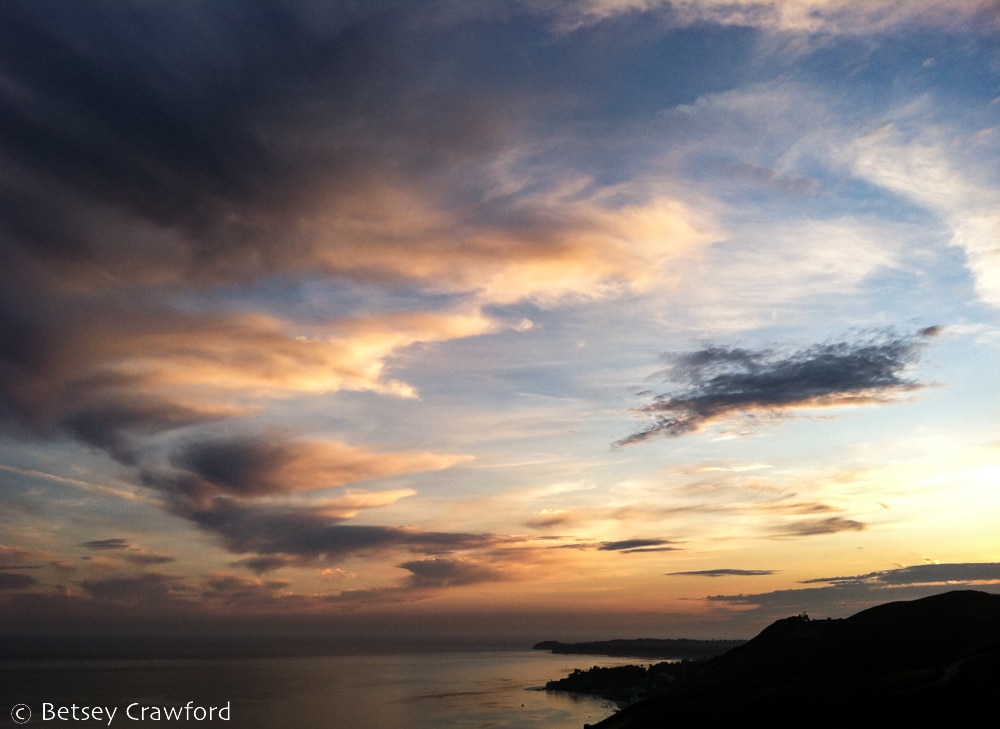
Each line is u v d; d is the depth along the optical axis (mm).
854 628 132875
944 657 109938
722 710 93125
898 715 79812
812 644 130875
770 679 116625
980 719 75312
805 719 83438
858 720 80312
